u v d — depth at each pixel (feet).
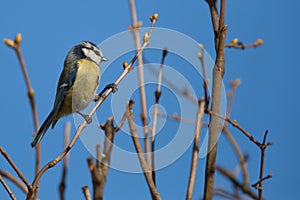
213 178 17.69
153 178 17.99
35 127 18.25
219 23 21.48
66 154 19.75
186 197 15.83
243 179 23.29
